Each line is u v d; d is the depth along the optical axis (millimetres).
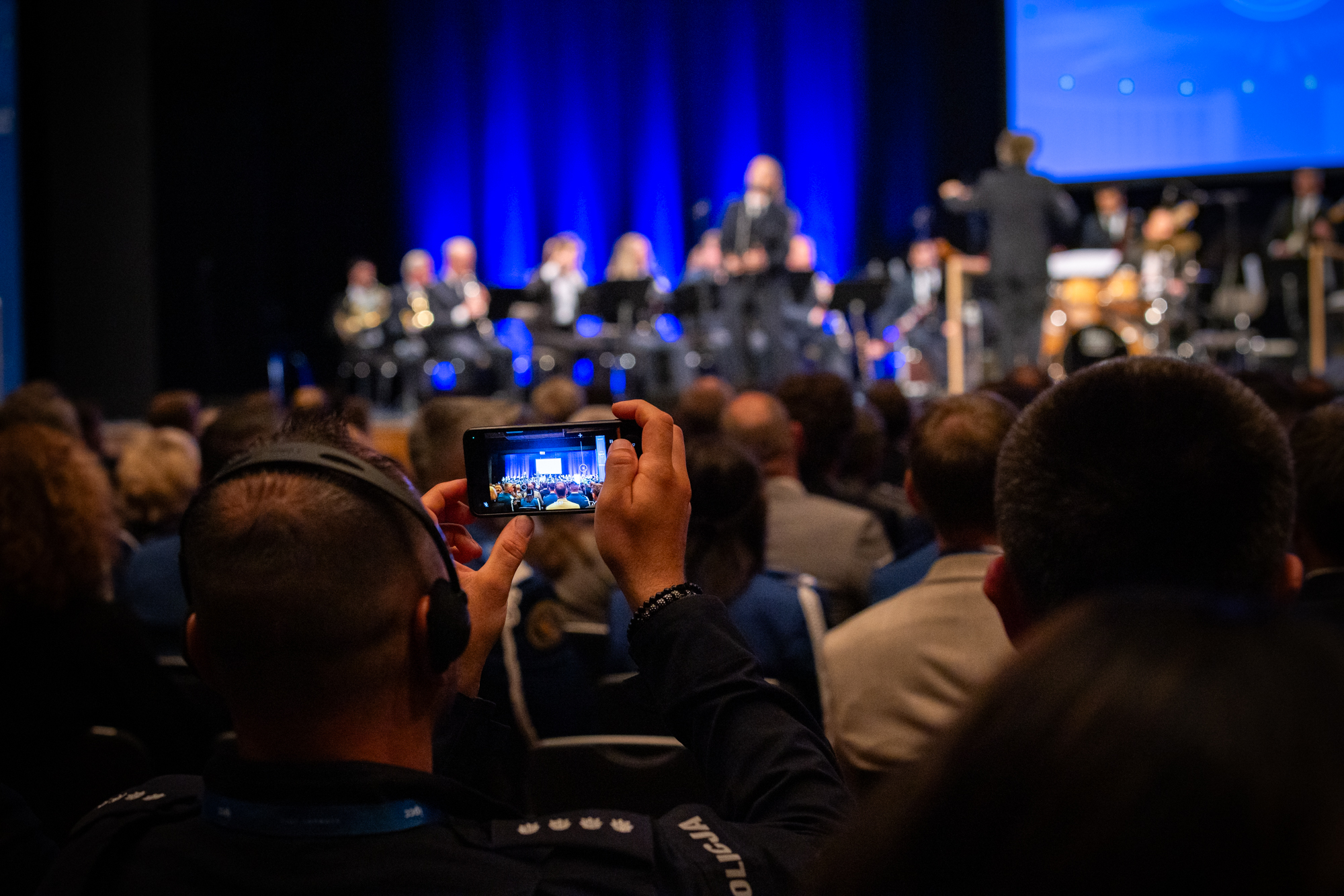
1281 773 307
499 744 869
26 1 7344
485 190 11656
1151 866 312
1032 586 839
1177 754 315
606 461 852
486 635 868
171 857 681
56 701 1635
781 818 721
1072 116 9195
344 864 664
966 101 10695
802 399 2855
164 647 2184
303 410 792
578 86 11500
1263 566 795
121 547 2602
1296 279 8133
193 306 8398
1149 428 800
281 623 680
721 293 7965
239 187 9023
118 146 7707
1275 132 8852
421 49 11547
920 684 1521
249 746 714
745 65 11180
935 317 8758
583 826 698
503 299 8188
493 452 896
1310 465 1330
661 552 811
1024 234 7133
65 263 7570
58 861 700
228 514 696
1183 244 8242
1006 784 343
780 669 1794
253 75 9375
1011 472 852
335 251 11594
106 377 7727
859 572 2340
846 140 11008
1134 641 345
